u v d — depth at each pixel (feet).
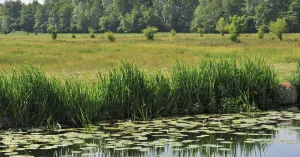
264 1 455.63
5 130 38.55
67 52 127.34
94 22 571.28
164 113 45.19
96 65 86.12
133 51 131.34
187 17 568.00
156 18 520.01
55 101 41.09
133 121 42.16
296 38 239.30
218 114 45.88
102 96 43.65
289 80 55.01
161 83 45.93
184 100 46.83
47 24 597.93
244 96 48.60
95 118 42.65
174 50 133.59
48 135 36.45
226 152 32.32
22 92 40.65
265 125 39.65
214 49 135.85
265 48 137.59
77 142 34.12
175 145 33.01
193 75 48.16
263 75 50.37
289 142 34.55
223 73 49.32
